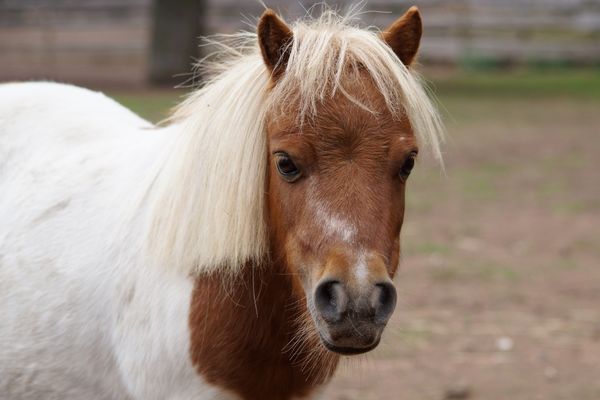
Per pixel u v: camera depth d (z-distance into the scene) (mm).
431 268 12320
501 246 13547
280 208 4715
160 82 29594
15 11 39812
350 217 4422
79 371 5262
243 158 4770
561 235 14203
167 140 5293
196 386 4914
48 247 5414
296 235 4594
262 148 4801
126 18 39000
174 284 4969
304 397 5145
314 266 4469
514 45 37375
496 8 38406
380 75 4664
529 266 12555
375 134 4543
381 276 4336
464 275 12039
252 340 4898
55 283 5301
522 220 15133
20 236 5520
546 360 9273
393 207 4621
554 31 38875
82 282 5234
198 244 4875
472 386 8562
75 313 5223
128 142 5750
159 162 5230
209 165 4859
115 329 5152
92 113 6023
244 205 4781
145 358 5008
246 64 5000
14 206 5652
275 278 4922
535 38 38406
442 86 31875
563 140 22594
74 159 5723
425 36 37781
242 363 4906
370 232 4410
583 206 16172
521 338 9875
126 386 5176
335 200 4465
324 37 4703
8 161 5871
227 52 5430
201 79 5824
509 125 24656
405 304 10859
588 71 36531
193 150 4938
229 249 4805
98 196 5496
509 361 9227
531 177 18578
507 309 10789
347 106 4551
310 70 4574
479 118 25672
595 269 12461
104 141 5844
